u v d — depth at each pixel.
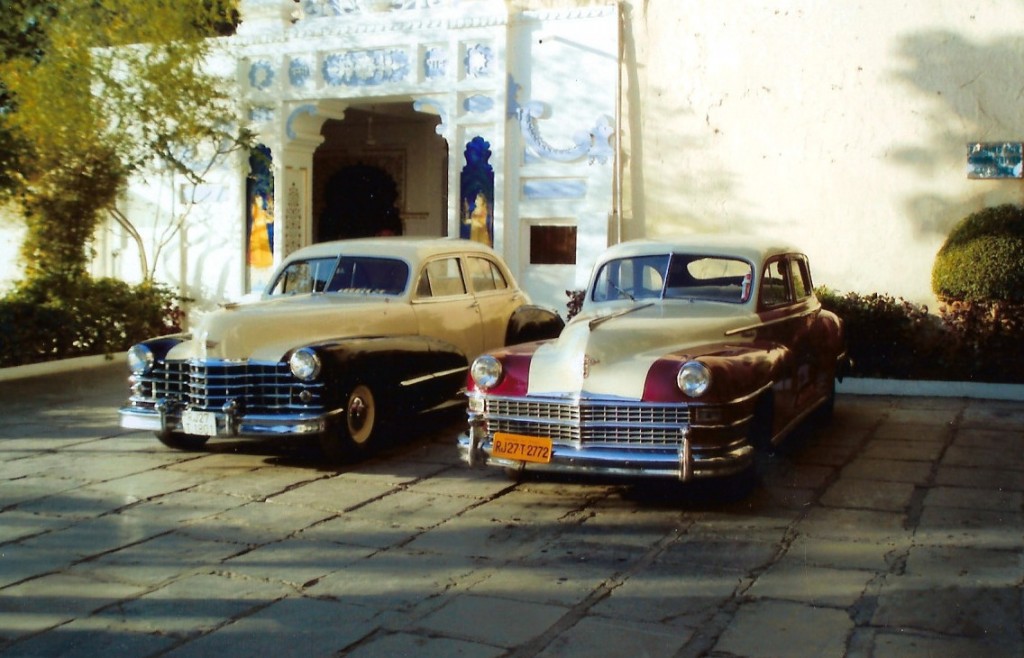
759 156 11.72
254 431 7.39
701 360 6.21
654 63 12.05
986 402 10.12
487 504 6.77
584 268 12.16
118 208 14.75
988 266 10.30
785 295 8.05
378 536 6.10
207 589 5.24
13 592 5.21
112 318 13.20
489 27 12.51
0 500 6.86
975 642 4.50
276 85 13.72
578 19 12.20
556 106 12.38
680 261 7.84
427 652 4.45
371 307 8.38
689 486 7.10
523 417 6.55
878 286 11.38
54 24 12.70
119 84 12.67
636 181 12.23
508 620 4.80
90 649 4.51
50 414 9.84
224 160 14.27
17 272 14.68
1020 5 10.70
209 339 7.54
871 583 5.23
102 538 6.07
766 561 5.59
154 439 8.76
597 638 4.58
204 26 13.55
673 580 5.31
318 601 5.07
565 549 5.83
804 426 9.00
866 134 11.30
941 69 11.01
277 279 9.29
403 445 8.55
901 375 10.84
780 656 4.38
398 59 13.08
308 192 14.33
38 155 12.35
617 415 6.27
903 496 6.84
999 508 6.54
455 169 12.88
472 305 9.40
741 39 11.69
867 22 11.23
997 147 10.81
